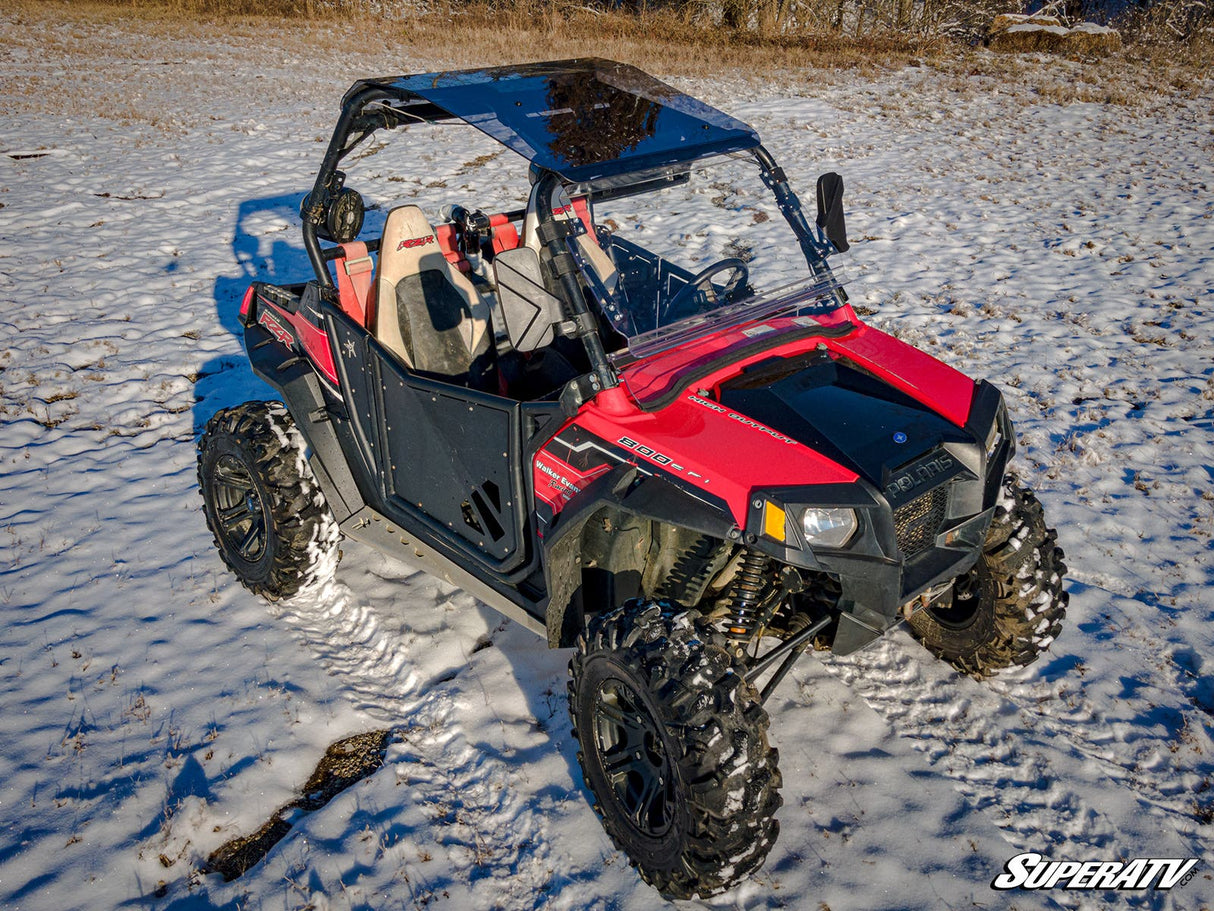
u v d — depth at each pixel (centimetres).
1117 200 1007
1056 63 1836
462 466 343
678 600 309
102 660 383
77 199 1030
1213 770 321
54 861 292
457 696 361
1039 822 303
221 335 710
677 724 244
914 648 385
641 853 276
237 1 2673
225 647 392
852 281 793
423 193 1063
